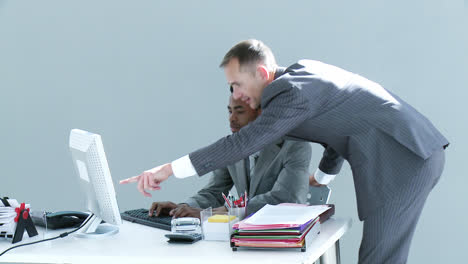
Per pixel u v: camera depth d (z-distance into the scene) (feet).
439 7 10.71
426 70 10.83
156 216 7.36
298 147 7.75
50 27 12.68
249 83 6.73
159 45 12.14
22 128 12.98
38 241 6.31
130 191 12.43
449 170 10.80
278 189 7.52
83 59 12.56
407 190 6.28
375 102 6.44
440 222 10.90
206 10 11.83
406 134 6.27
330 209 7.15
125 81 12.36
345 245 11.25
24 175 13.02
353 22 11.10
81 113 12.64
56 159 12.85
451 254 10.87
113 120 12.47
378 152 6.37
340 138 6.48
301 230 5.56
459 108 10.71
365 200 6.43
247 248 5.70
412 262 11.08
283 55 11.44
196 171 6.21
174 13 12.01
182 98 12.09
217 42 11.82
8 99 13.00
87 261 5.64
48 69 12.76
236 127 7.69
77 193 12.82
